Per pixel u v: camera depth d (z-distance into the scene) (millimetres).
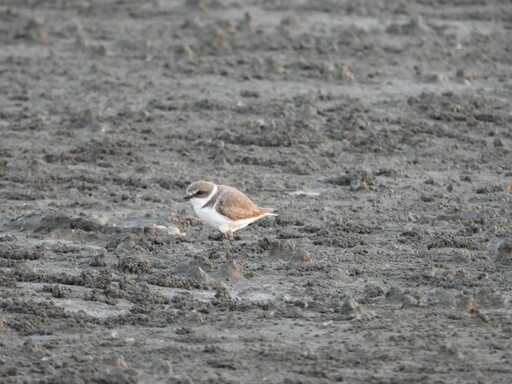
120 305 13523
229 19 32156
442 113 23031
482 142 21516
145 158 20484
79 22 32188
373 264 14969
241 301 13617
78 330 12641
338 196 18391
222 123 22453
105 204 17766
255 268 14812
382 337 12250
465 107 23469
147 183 18969
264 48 28781
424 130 22078
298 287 14094
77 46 29094
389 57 27984
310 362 11680
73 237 16219
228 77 26094
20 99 24422
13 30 30859
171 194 18500
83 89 25250
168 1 35250
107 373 11273
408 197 18328
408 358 11758
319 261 15070
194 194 15969
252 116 22953
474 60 27828
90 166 20125
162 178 19219
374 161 20453
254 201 18031
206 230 16656
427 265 14875
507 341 12180
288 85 25438
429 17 32594
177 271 14594
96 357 11773
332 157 20625
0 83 25672
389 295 13578
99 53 28297
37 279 14336
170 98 24312
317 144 21219
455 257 15047
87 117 22547
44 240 16141
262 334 12531
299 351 11922
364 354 11875
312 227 16578
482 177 19641
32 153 20781
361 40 29438
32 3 34906
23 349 11945
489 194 18484
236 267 14422
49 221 16625
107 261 15078
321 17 32500
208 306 13445
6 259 15195
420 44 29156
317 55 28078
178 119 22797
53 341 12250
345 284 14219
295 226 16812
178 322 12945
